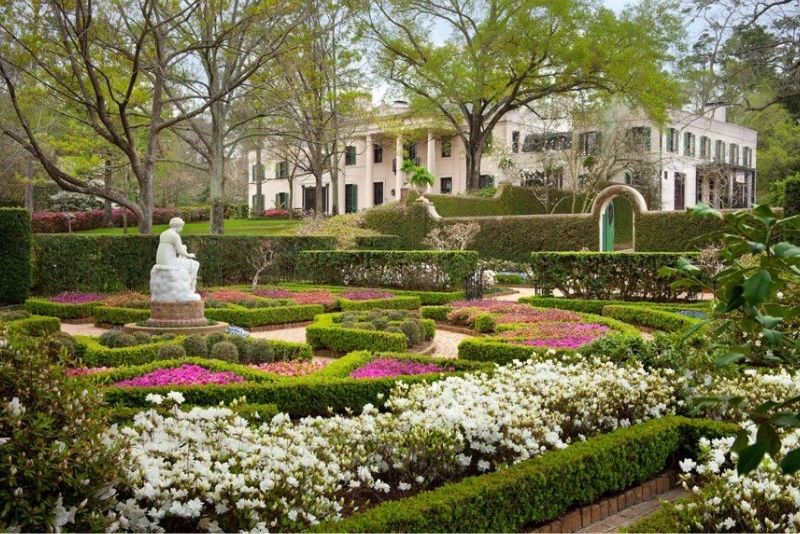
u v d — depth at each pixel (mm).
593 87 32438
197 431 3965
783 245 1997
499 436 4484
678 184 40344
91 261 18406
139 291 18984
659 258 15023
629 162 35500
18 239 16641
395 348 9789
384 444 4363
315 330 10656
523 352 8367
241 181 56375
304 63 22734
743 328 2449
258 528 3305
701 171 41906
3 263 16484
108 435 3281
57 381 3127
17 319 11695
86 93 18656
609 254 15711
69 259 18062
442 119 36594
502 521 3904
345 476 3990
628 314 13320
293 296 16609
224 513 3467
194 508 3305
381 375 7309
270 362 8664
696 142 41719
